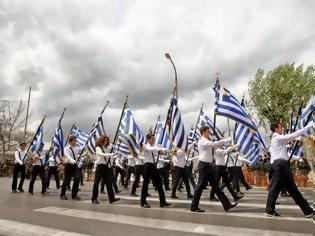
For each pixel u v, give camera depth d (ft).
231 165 44.73
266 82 102.53
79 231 21.13
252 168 70.44
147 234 20.11
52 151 51.83
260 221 23.50
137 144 41.60
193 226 22.08
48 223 23.61
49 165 51.80
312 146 29.27
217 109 32.09
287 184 25.20
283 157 25.34
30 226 22.74
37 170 44.62
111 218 25.21
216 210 28.89
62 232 20.93
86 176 87.45
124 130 42.80
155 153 34.22
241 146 42.09
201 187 28.09
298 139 28.50
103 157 34.40
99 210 29.14
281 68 103.14
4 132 133.18
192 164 47.26
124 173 67.92
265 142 45.68
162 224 22.85
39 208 30.32
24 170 47.62
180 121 35.37
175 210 29.01
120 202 35.17
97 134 50.44
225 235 19.56
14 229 22.07
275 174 25.27
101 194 44.93
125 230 21.21
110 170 34.96
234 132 42.73
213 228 21.39
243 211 28.12
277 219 24.20
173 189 40.04
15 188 46.65
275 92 99.81
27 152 47.47
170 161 54.03
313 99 29.68
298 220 23.77
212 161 28.48
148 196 41.81
